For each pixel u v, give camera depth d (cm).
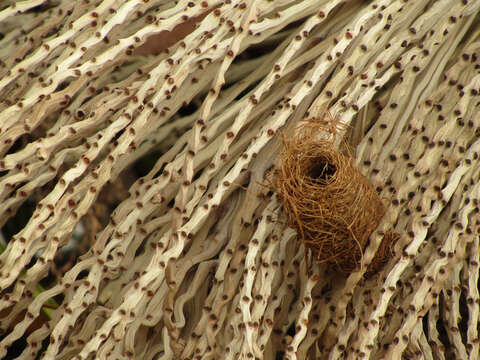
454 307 69
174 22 67
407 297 68
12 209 72
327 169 66
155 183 70
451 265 66
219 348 69
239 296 69
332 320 70
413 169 68
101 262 68
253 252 65
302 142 64
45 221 66
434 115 72
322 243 65
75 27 66
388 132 72
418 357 67
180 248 64
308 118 69
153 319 71
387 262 71
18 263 65
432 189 68
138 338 73
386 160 72
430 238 72
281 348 72
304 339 70
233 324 66
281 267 73
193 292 73
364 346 63
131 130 65
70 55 68
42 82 67
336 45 67
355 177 63
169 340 71
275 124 65
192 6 69
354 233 65
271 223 69
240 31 65
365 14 69
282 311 73
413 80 72
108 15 70
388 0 70
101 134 68
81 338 71
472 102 71
